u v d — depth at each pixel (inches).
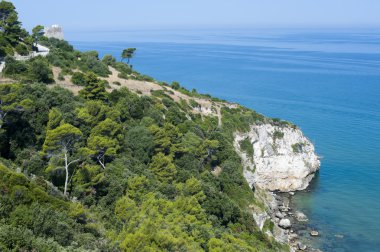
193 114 4328.3
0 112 2330.2
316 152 5305.1
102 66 4648.1
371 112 7145.7
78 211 1766.7
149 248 1674.5
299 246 3277.6
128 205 2095.2
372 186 4424.2
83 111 2751.0
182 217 2182.6
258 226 3100.4
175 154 3176.7
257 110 7337.6
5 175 1672.0
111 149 2546.8
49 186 1971.0
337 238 3430.1
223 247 2023.9
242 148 4448.8
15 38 4124.0
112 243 1665.8
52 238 1444.4
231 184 3476.9
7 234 1306.6
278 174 4601.4
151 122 3299.7
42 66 3383.4
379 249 3262.8
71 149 2315.5
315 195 4315.9
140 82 4776.1
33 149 2361.0
